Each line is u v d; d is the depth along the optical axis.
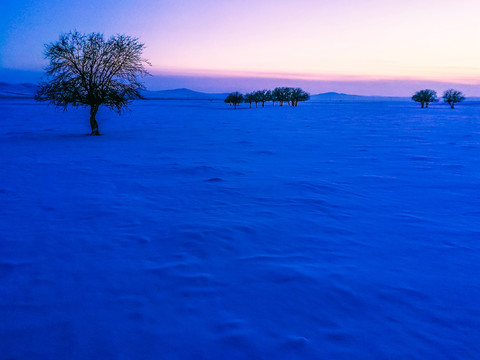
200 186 8.44
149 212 6.17
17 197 7.26
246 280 3.59
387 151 15.48
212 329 2.74
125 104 23.72
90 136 22.61
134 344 2.55
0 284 3.51
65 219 5.74
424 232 5.16
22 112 58.47
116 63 22.53
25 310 3.02
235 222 5.58
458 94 104.31
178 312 2.99
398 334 2.69
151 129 29.19
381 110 82.94
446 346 2.54
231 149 16.25
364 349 2.50
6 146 16.88
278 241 4.75
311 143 18.75
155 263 4.03
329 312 2.99
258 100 135.62
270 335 2.67
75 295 3.28
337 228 5.32
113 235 4.97
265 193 7.72
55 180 9.12
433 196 7.49
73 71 22.20
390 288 3.44
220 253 4.32
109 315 2.94
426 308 3.06
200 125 34.09
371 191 7.97
